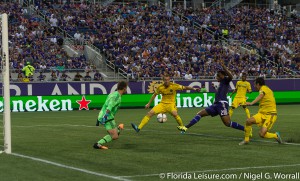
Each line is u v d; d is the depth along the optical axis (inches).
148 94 2148.1
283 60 2623.0
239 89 1320.1
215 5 3304.6
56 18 2564.0
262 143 834.2
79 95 2049.7
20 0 2672.2
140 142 863.1
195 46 2583.7
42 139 920.9
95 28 2581.2
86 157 679.7
